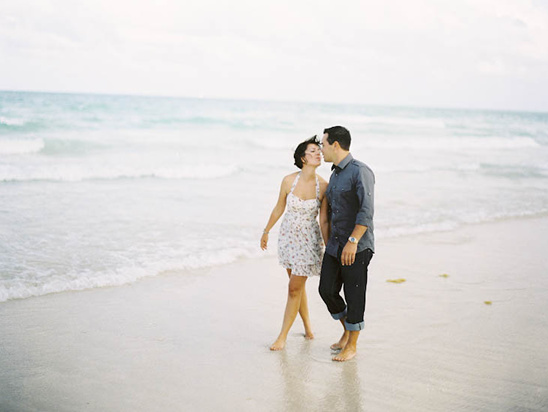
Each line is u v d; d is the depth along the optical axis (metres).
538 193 11.92
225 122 27.64
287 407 3.11
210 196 9.89
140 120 25.20
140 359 3.69
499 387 3.38
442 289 5.46
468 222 8.84
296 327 4.44
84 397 3.14
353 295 3.65
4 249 6.09
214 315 4.59
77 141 16.83
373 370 3.63
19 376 3.37
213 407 3.08
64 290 5.01
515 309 4.91
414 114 55.75
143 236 6.95
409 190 11.44
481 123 46.06
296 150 3.83
